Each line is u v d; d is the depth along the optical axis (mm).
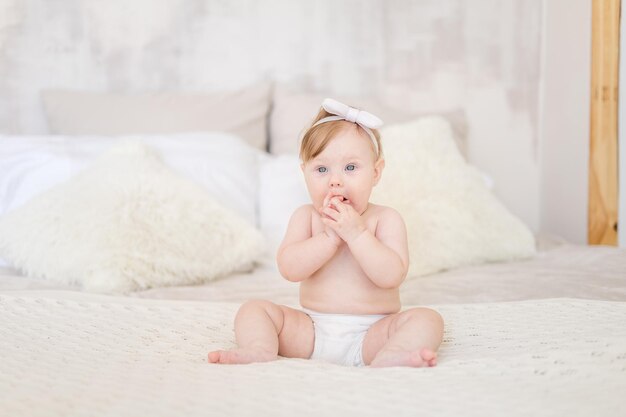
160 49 2861
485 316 1486
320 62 2990
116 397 935
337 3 2984
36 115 2771
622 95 2848
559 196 3088
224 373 1058
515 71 3135
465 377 1021
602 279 1948
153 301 1635
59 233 1978
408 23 3041
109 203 2027
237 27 2920
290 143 2738
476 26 3088
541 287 1855
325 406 894
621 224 2906
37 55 2766
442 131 2564
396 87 3053
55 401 918
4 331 1335
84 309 1519
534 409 872
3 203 2254
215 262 2051
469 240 2271
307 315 1308
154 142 2367
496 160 3152
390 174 2273
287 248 1310
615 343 1176
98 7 2799
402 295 1826
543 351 1154
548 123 3146
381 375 1032
